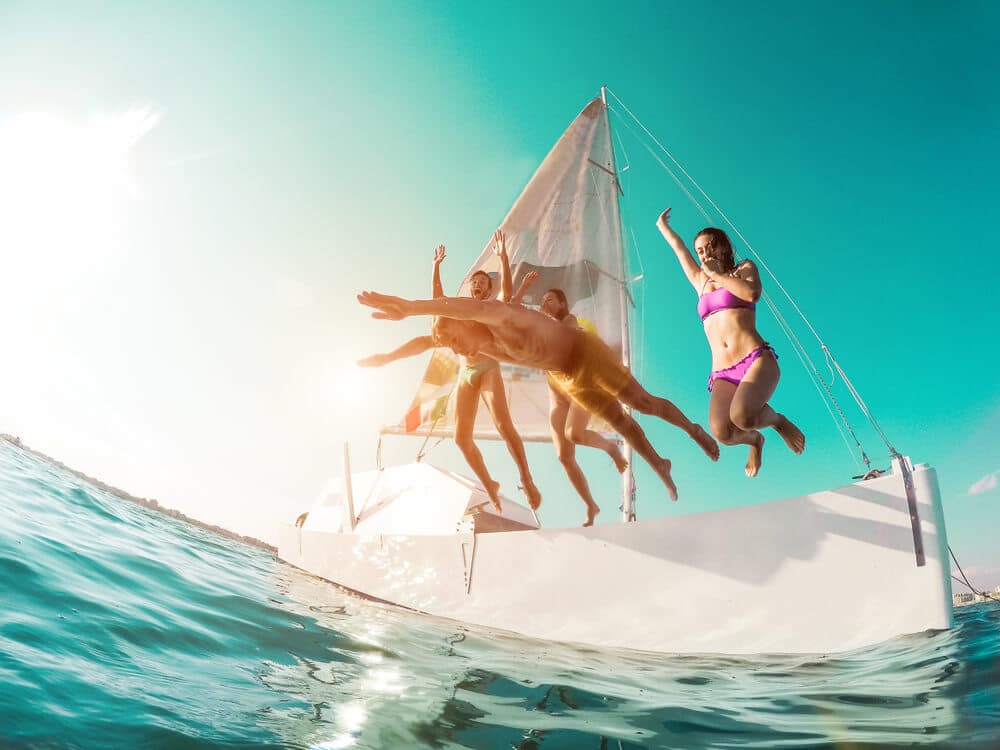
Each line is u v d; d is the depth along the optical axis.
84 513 9.74
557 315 7.48
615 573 6.60
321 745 2.78
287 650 4.50
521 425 11.21
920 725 3.23
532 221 11.91
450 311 4.87
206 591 6.06
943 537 5.10
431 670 4.49
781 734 3.29
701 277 6.38
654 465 6.48
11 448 16.25
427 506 9.72
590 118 11.98
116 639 3.77
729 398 5.84
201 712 2.92
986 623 5.05
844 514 5.51
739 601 5.86
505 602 7.36
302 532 12.34
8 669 2.86
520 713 3.60
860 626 5.27
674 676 4.86
